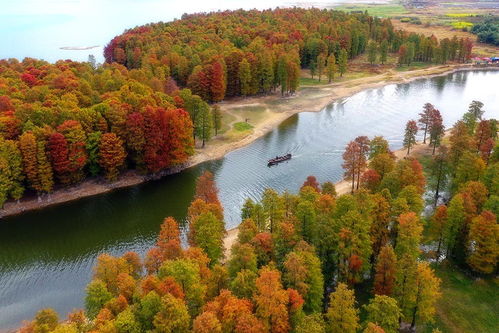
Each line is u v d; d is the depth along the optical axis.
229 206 112.25
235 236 98.75
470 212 82.00
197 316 58.94
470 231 78.56
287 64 194.12
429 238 90.50
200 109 143.38
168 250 73.25
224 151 145.62
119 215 110.81
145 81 162.75
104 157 118.19
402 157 133.62
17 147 108.94
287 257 67.44
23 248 98.81
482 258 77.38
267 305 59.38
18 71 163.12
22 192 110.94
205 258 70.75
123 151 121.06
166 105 135.00
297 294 62.03
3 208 110.81
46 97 128.12
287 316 60.81
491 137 119.75
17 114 114.44
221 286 68.06
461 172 100.44
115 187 122.62
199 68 183.00
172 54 198.25
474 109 139.50
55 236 102.88
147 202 116.56
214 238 78.00
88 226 106.50
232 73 191.88
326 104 191.88
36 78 154.88
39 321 60.06
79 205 114.62
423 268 65.94
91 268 92.00
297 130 163.88
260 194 118.12
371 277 80.12
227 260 86.81
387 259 68.88
